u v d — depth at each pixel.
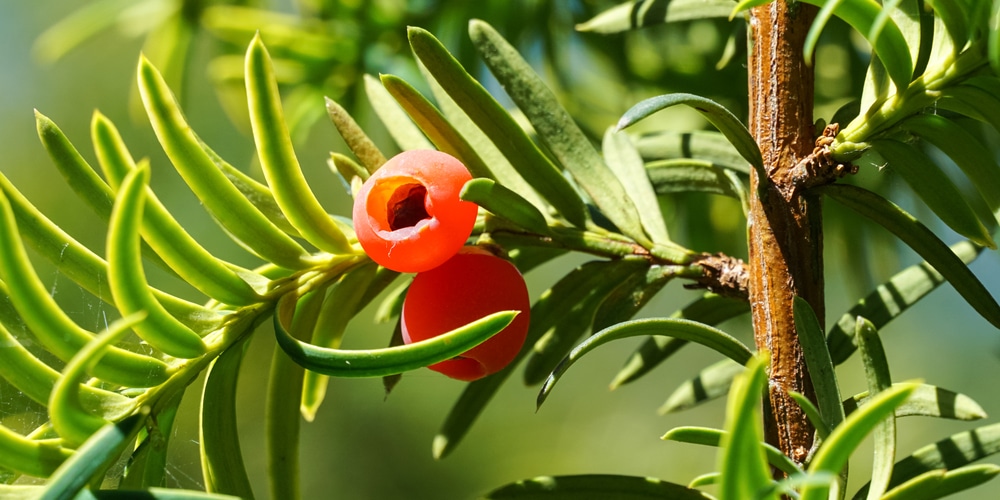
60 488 0.21
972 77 0.23
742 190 0.25
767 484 0.21
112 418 0.23
